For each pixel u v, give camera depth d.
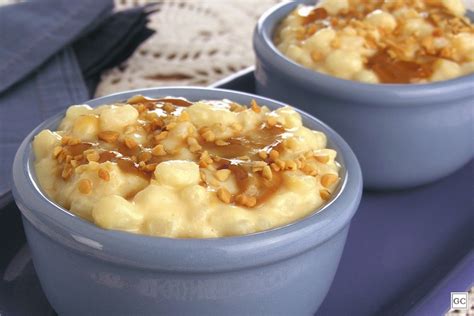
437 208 0.45
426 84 0.42
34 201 0.33
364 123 0.43
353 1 0.47
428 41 0.44
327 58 0.44
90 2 0.56
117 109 0.36
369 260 0.42
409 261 0.42
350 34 0.44
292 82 0.43
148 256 0.32
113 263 0.32
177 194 0.33
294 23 0.47
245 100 0.40
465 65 0.44
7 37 0.54
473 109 0.43
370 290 0.41
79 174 0.34
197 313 0.33
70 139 0.35
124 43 0.56
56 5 0.56
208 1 0.65
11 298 0.38
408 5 0.47
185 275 0.32
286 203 0.34
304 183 0.34
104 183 0.33
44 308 0.38
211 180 0.34
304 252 0.33
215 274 0.32
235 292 0.33
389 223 0.44
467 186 0.47
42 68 0.54
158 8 0.58
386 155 0.44
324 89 0.42
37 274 0.37
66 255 0.33
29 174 0.35
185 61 0.57
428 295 0.40
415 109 0.42
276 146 0.36
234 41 0.60
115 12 0.58
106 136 0.35
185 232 0.32
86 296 0.34
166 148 0.35
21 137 0.50
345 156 0.37
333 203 0.34
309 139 0.37
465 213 0.45
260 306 0.34
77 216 0.33
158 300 0.33
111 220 0.32
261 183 0.34
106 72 0.56
